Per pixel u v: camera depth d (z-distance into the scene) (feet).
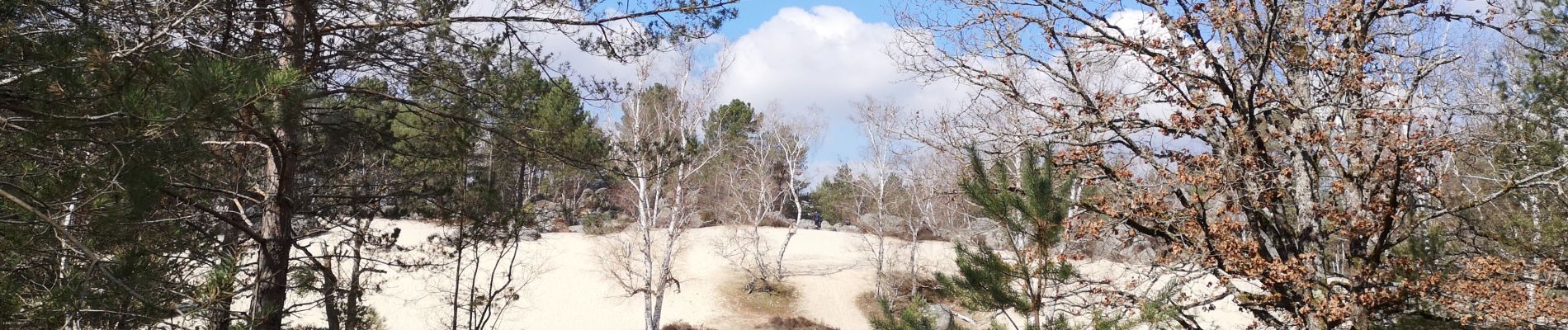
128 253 20.26
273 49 27.40
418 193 35.65
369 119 33.78
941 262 110.01
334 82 31.09
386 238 38.27
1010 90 36.76
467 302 45.91
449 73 32.60
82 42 17.65
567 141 35.06
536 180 151.64
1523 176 32.65
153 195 17.39
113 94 15.96
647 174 39.45
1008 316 24.23
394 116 33.35
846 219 180.75
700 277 116.57
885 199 117.08
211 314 23.32
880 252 108.06
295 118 21.47
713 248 132.26
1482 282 27.66
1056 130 34.78
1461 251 32.12
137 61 17.49
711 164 135.03
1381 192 29.19
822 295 112.88
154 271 21.38
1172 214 30.71
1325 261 30.66
